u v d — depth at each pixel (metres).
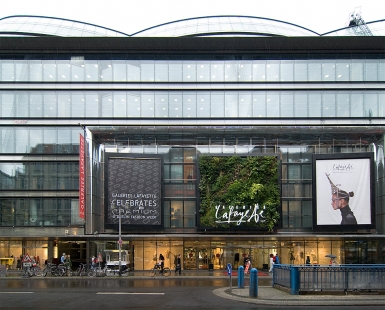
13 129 49.94
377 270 22.45
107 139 47.16
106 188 44.97
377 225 45.53
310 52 50.41
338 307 18.62
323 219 44.84
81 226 48.59
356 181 44.88
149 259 46.28
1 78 50.25
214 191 44.94
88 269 38.94
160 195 45.44
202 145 47.22
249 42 48.97
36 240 49.19
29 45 49.47
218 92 50.09
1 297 22.45
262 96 49.94
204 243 46.34
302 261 45.94
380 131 45.53
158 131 46.41
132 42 49.00
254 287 21.38
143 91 50.06
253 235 44.47
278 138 47.22
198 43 49.09
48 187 49.25
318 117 49.47
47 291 25.20
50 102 50.09
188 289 26.19
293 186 46.44
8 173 49.47
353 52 50.22
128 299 21.48
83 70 50.28
